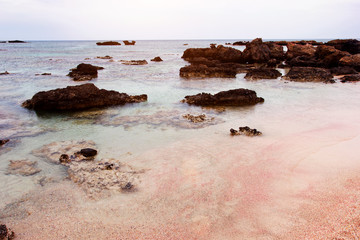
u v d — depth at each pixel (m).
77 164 2.67
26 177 2.45
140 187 2.26
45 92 4.98
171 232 1.71
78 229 1.75
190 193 2.16
